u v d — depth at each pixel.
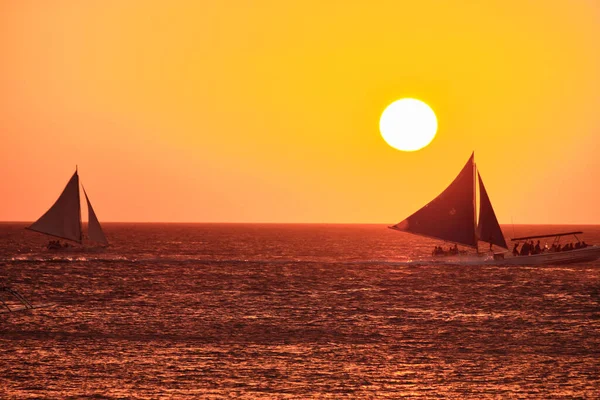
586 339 160.12
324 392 119.62
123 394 117.12
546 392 120.56
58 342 151.12
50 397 115.31
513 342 156.50
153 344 150.50
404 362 138.38
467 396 118.25
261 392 119.06
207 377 126.81
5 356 138.50
